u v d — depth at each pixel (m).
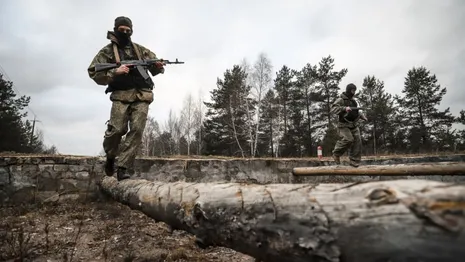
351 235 0.93
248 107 29.56
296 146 34.34
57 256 2.57
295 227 1.11
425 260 0.76
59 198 5.50
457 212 0.72
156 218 2.45
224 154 33.59
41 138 61.91
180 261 2.54
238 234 1.38
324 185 1.16
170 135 44.06
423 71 36.38
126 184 3.50
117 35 4.12
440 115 35.28
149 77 4.10
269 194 1.28
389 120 33.47
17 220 3.93
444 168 4.69
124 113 3.94
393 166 5.41
